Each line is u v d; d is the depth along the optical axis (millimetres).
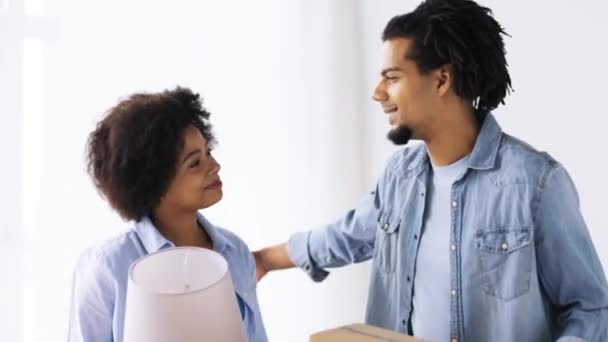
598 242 1579
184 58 1829
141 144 948
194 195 1021
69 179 1638
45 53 1591
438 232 1237
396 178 1346
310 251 1517
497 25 1162
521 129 1698
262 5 1974
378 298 1368
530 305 1133
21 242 1580
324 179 2143
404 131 1189
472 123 1201
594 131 1545
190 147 1000
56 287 1642
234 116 1955
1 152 1533
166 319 714
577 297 1130
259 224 2049
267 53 2000
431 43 1123
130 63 1725
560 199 1101
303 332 2205
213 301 738
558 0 1567
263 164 2033
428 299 1240
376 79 2086
